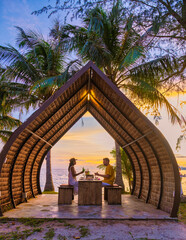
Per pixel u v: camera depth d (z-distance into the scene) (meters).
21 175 7.45
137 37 11.29
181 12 8.69
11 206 6.28
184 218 5.66
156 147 6.36
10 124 15.20
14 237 4.05
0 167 5.23
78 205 6.83
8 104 12.83
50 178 14.69
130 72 10.86
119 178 12.76
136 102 12.30
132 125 6.80
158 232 4.44
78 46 12.04
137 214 5.71
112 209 6.32
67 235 4.19
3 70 12.08
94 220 5.23
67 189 7.12
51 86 11.08
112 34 11.89
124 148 9.91
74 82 5.63
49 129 7.80
